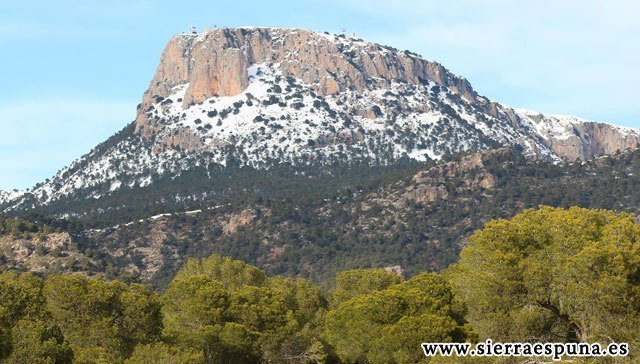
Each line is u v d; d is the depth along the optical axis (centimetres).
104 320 7700
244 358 8369
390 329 7588
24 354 6406
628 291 6812
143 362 7150
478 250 7762
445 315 7838
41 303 7481
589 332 7044
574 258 6994
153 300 8200
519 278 7381
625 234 7244
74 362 6825
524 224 7888
